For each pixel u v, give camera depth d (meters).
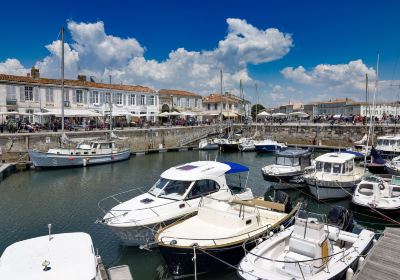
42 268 6.37
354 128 44.16
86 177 25.47
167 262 9.49
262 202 12.45
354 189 16.89
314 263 7.99
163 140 44.44
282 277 7.84
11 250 6.98
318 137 47.62
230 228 10.16
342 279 8.30
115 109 45.78
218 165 14.24
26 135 30.34
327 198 17.72
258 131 53.00
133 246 11.46
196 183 12.60
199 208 11.06
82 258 6.79
